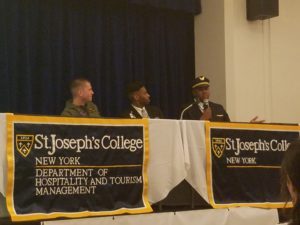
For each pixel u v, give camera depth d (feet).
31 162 11.18
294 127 15.10
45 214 11.18
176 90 22.98
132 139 12.53
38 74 19.38
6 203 10.85
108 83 21.08
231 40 22.36
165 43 22.88
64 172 11.55
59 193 11.46
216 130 13.89
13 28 18.71
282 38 24.03
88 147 11.91
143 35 22.33
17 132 11.09
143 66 22.17
